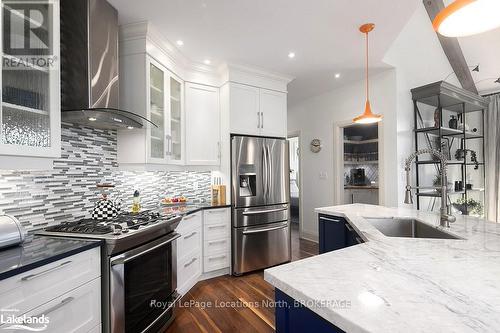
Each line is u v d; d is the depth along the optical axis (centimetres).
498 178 448
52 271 121
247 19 221
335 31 242
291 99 470
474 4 98
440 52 411
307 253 383
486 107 438
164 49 257
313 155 453
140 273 176
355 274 91
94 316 145
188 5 201
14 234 132
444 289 79
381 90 352
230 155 308
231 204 304
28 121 134
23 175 167
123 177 250
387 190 348
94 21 183
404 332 57
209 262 291
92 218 199
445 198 173
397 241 135
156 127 242
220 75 325
